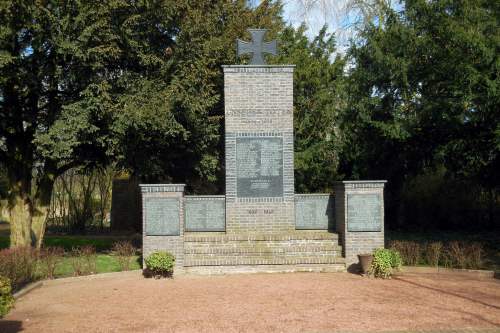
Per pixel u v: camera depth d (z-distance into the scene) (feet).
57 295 36.35
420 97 58.65
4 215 116.67
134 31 49.14
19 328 27.50
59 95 51.39
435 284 38.17
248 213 47.42
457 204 75.25
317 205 48.29
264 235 45.52
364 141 66.33
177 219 44.04
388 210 75.92
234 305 31.78
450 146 55.16
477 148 53.72
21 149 54.49
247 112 47.96
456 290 35.83
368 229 44.24
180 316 29.37
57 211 99.71
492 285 37.78
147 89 47.75
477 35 45.98
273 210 47.55
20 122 53.47
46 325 28.04
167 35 52.85
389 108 62.95
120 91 48.96
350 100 65.41
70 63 47.60
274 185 47.65
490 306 30.94
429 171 73.26
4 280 25.32
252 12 67.97
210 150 59.77
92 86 45.78
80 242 68.74
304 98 69.10
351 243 44.29
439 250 47.14
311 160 67.46
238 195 47.42
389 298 33.32
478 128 52.80
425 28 56.18
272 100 48.06
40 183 56.90
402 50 59.26
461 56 48.21
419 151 63.52
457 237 64.08
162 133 50.11
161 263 41.81
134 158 53.57
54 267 44.04
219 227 47.52
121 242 59.41
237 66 48.11
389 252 41.52
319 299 33.14
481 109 48.11
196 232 47.50
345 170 71.67
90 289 38.22
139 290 37.32
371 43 63.41
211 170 61.11
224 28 60.39
